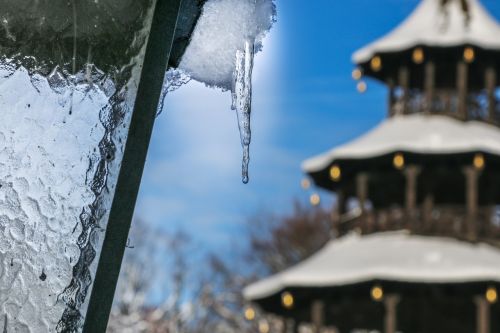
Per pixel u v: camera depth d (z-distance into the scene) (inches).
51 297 102.3
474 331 1443.2
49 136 105.0
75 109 105.7
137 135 108.6
